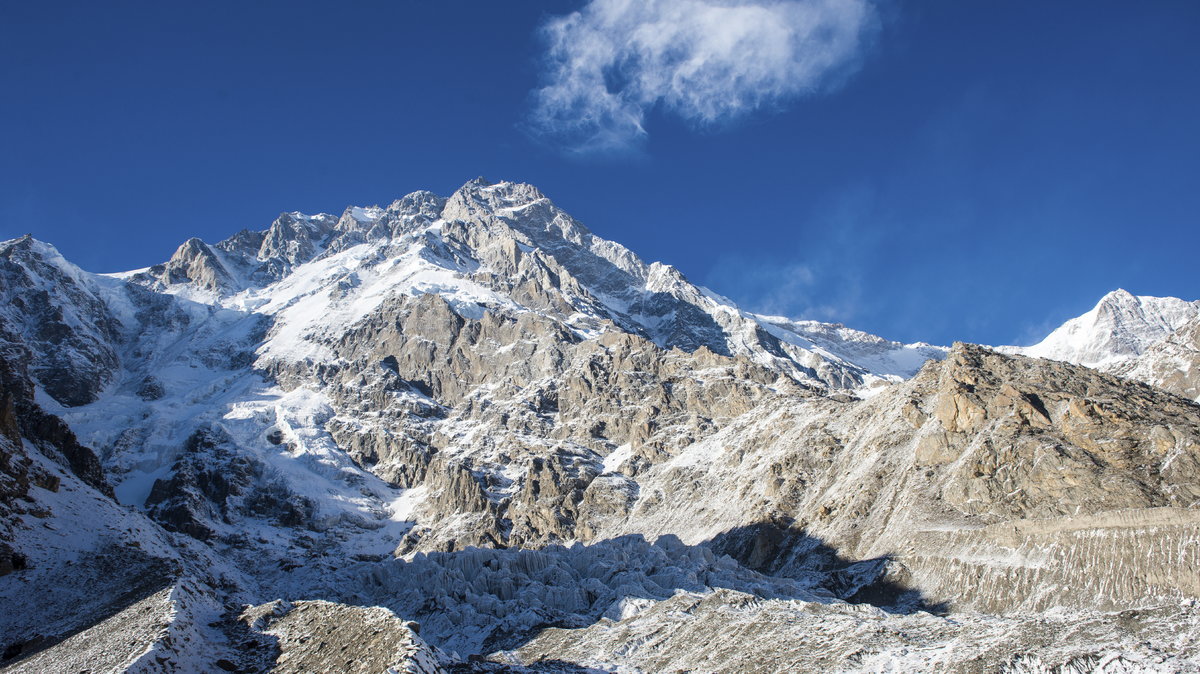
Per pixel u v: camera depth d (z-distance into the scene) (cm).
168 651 7950
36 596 10712
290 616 9275
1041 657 6875
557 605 13012
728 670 8825
